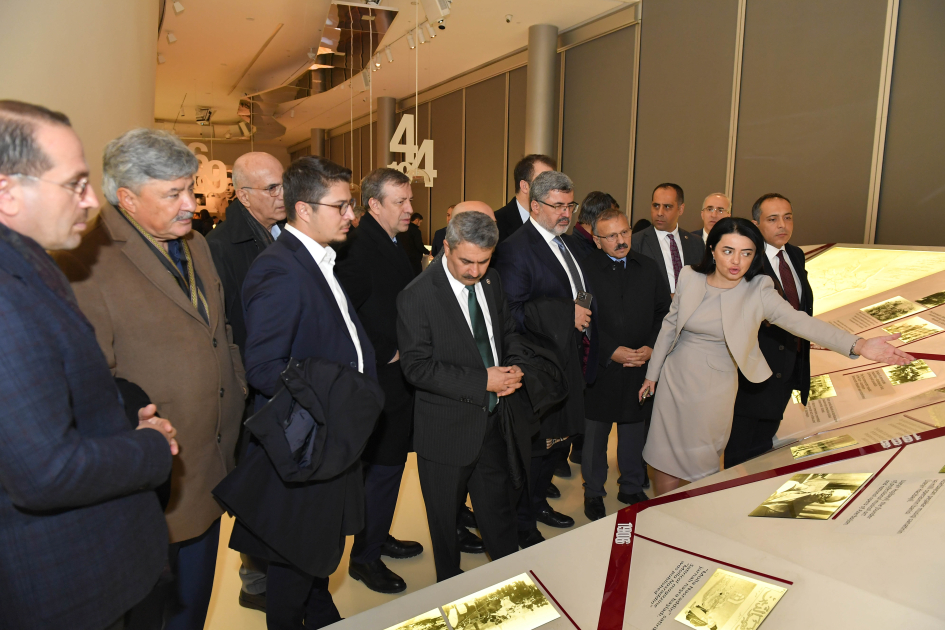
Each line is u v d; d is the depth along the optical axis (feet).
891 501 4.22
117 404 3.39
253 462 4.82
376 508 7.23
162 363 4.54
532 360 6.37
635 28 20.76
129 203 4.35
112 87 6.11
